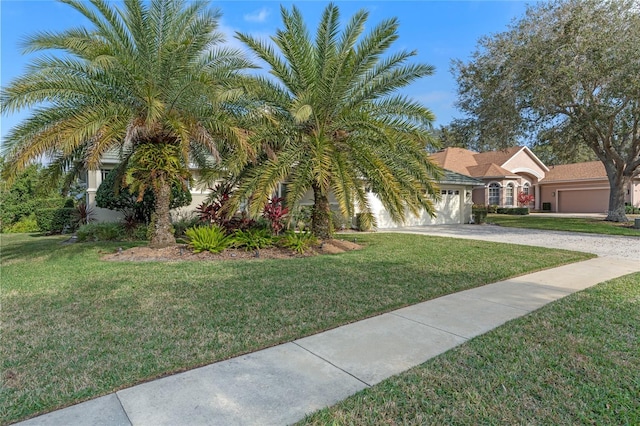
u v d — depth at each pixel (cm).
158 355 347
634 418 251
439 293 568
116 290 580
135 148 927
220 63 908
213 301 519
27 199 2075
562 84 1480
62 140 723
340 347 368
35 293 570
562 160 2223
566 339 385
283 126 956
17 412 257
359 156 927
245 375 310
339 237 1330
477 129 1938
